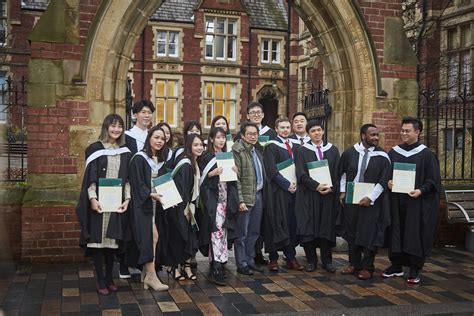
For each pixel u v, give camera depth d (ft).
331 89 27.53
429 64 46.85
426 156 20.92
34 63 22.18
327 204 21.98
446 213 26.86
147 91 96.53
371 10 26.22
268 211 21.85
